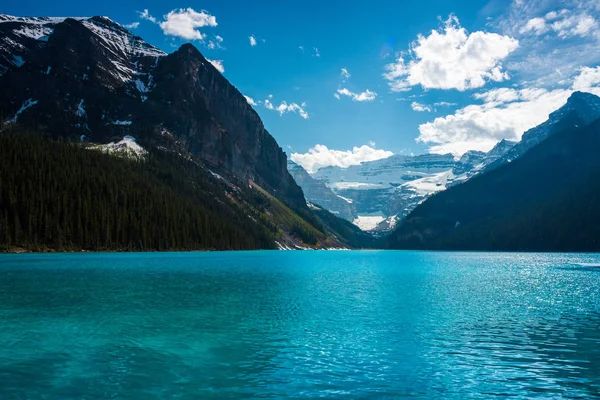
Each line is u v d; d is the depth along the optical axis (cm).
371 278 9269
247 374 2664
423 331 3888
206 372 2697
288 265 13738
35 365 2800
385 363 2917
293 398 2288
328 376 2645
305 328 3962
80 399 2245
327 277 9394
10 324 3984
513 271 11862
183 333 3719
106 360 2923
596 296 6338
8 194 17512
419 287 7444
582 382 2570
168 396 2297
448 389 2447
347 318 4456
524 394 2383
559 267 13875
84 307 4891
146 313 4594
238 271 10488
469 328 4031
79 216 18588
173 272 9594
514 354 3150
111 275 8506
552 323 4272
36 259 13212
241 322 4200
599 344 3453
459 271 11888
